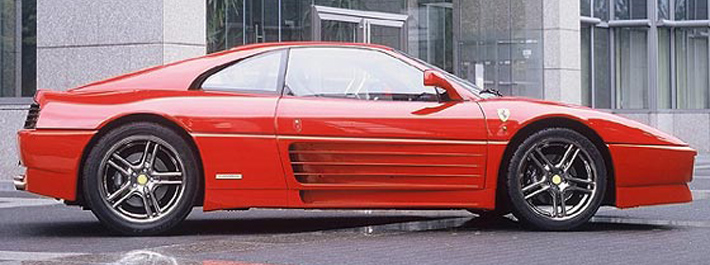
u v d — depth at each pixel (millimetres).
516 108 7512
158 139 7148
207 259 6047
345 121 7305
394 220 8398
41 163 7109
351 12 17969
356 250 6445
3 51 14000
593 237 7137
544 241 6914
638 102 24141
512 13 19641
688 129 24297
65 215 8883
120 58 13375
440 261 5957
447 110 7449
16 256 6242
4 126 13305
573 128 7578
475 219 8438
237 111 7234
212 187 7180
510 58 19656
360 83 7582
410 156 7375
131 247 6668
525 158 7480
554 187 7523
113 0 13422
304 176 7301
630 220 8250
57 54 13742
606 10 24031
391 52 7711
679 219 8320
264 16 16406
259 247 6602
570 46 19375
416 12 19438
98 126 7102
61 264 5836
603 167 7543
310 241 6926
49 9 13789
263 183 7238
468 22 20125
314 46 7645
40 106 7234
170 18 13258
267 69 7523
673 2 24234
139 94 7285
